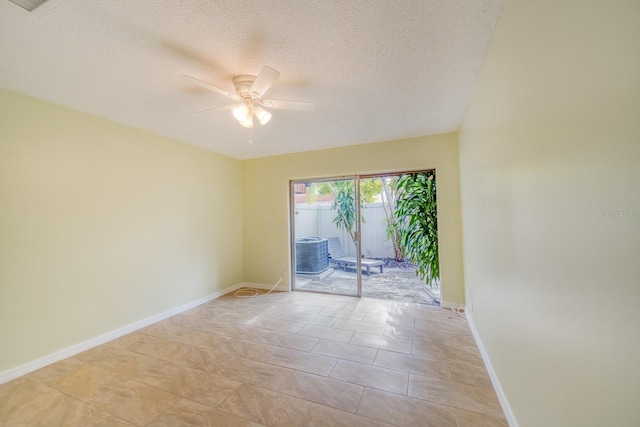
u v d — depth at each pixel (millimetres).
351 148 3869
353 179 4066
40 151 2230
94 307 2549
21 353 2072
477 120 2146
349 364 2146
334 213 4223
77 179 2463
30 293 2141
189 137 3375
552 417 1018
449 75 2025
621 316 650
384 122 2979
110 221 2713
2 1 1226
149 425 1542
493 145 1709
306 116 2762
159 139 3258
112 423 1560
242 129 3098
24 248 2117
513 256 1433
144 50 1656
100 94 2201
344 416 1591
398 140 3615
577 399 848
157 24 1431
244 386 1885
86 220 2520
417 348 2387
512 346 1472
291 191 4430
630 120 600
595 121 727
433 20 1447
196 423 1553
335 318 3127
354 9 1349
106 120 2711
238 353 2352
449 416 1578
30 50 1627
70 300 2381
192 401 1738
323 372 2043
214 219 4043
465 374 1991
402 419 1560
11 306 2039
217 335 2727
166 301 3260
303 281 4387
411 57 1787
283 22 1433
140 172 3021
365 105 2523
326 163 4016
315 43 1620
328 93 2277
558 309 966
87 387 1895
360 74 1986
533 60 1098
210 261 3943
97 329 2562
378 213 4207
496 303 1784
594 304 758
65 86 2061
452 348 2379
